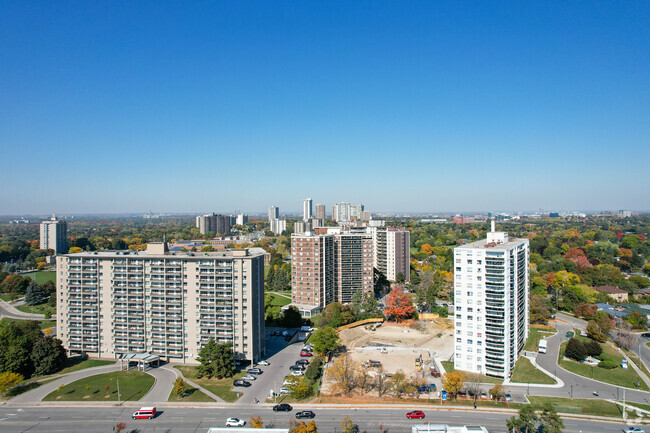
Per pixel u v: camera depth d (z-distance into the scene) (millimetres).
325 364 165000
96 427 115875
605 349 179875
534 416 106125
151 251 172625
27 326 173500
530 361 164500
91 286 169375
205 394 136875
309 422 108500
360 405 128750
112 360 167375
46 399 133125
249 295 159875
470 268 152250
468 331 154000
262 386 143250
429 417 120375
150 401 131875
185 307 164000
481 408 126062
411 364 166875
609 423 116750
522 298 175125
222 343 158250
